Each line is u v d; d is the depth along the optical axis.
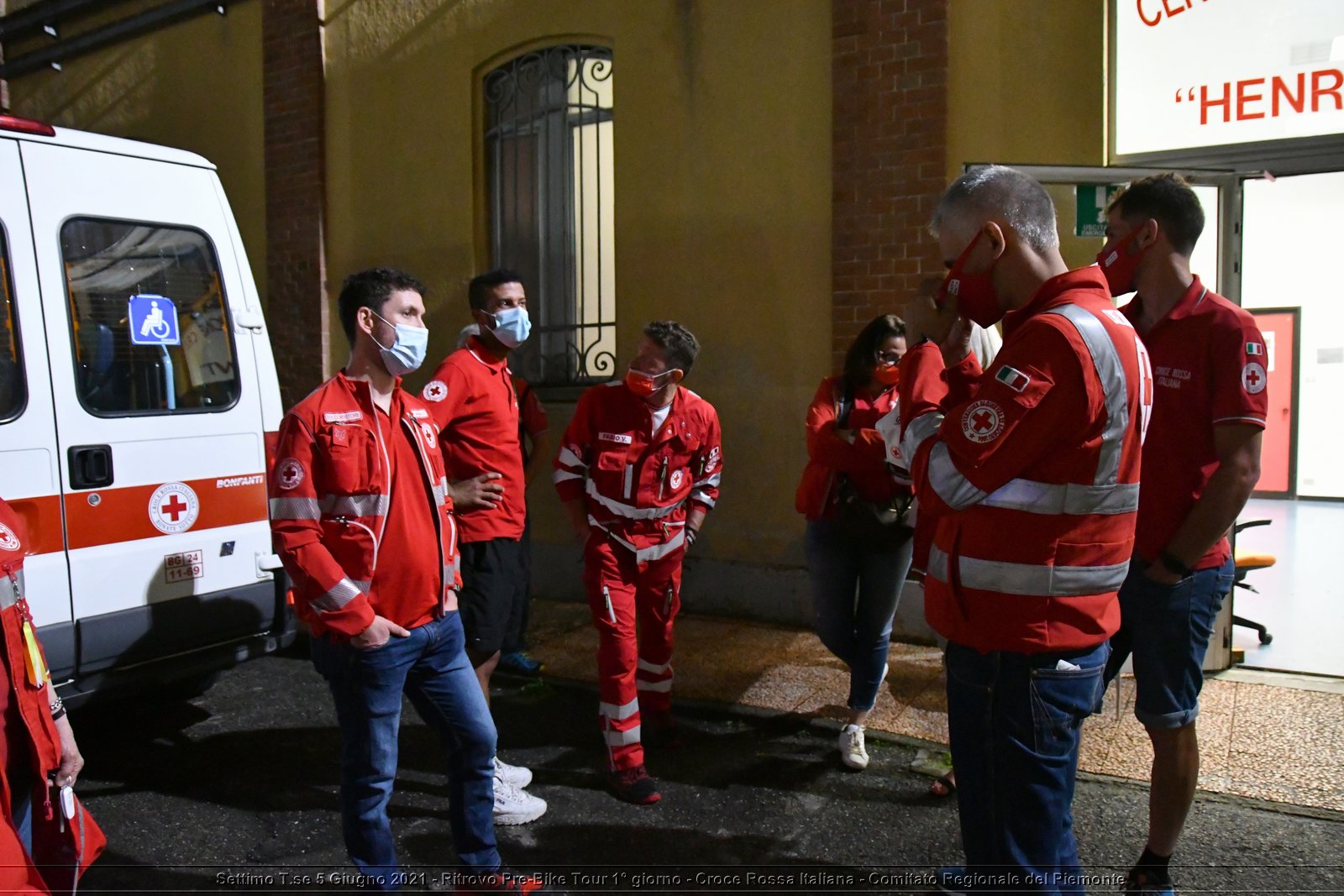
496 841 3.12
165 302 3.91
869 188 5.29
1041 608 2.03
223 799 3.68
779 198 5.62
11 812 2.09
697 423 3.79
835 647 3.84
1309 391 10.92
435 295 6.93
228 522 4.03
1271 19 4.48
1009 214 2.11
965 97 5.07
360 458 2.54
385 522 2.57
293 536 2.46
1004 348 2.05
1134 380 2.03
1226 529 2.58
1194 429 2.65
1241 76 4.57
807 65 5.48
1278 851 3.16
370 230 7.18
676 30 5.85
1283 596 6.61
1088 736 4.04
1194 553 2.60
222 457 4.02
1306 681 4.70
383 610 2.58
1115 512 2.06
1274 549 8.30
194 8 7.73
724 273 5.82
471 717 2.78
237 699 4.74
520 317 3.61
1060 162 4.89
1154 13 4.69
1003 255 2.13
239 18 7.62
